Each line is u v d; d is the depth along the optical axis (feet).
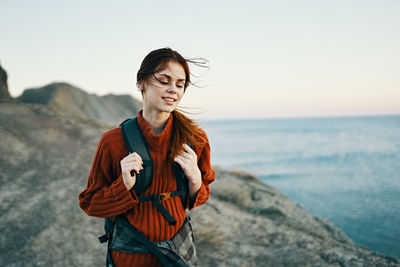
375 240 36.88
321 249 13.16
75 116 33.68
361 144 244.22
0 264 11.27
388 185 83.25
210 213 17.54
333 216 49.80
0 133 23.68
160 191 4.46
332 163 139.95
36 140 24.68
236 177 37.24
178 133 4.47
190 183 4.59
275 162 148.66
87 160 23.22
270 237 14.67
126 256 4.25
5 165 19.65
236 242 14.03
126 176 3.91
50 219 14.60
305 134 401.70
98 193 4.19
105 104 62.90
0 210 14.69
